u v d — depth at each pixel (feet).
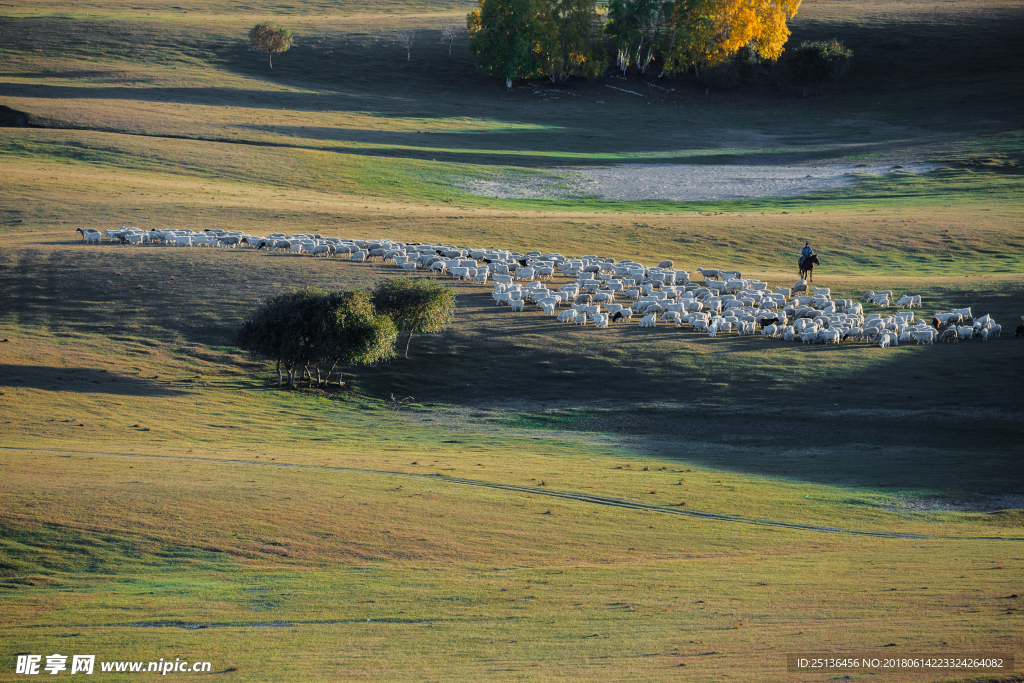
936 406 166.71
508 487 118.52
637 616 78.18
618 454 143.64
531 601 82.17
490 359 197.26
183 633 73.97
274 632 74.54
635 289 246.06
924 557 95.14
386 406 173.88
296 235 279.69
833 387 179.42
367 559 92.27
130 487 106.63
